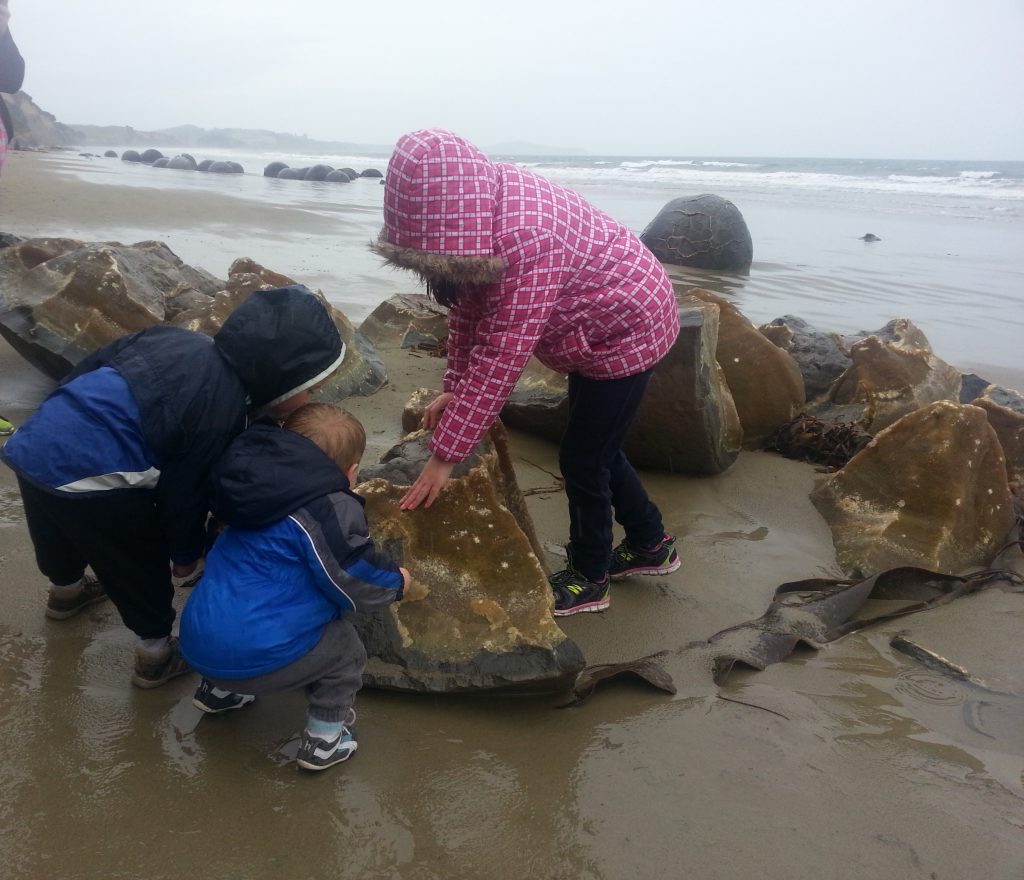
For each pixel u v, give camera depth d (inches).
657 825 90.1
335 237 552.4
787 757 102.0
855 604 138.6
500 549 116.5
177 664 108.0
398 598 99.5
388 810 90.0
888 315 378.3
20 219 517.7
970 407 164.6
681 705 111.6
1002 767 102.0
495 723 106.4
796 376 218.5
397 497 118.1
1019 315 390.0
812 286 445.4
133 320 193.8
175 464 95.3
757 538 165.2
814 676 120.6
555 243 104.6
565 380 199.8
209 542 117.8
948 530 157.3
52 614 117.5
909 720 110.8
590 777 97.0
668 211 508.1
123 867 80.1
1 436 170.7
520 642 110.8
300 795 91.1
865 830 90.6
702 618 135.0
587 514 128.3
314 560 89.6
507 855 85.1
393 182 101.7
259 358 94.7
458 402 106.8
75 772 91.3
